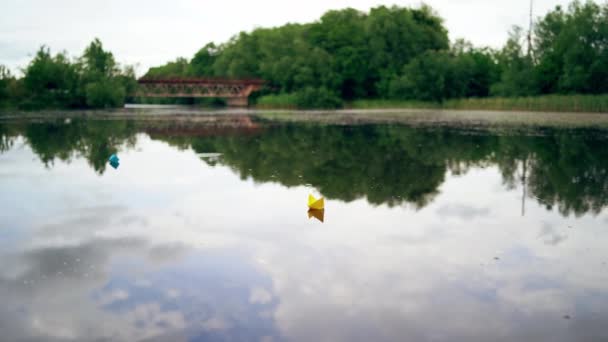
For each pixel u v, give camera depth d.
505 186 10.46
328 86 73.56
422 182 10.89
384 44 74.62
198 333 4.16
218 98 90.00
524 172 12.23
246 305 4.65
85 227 7.11
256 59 87.75
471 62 67.75
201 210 8.17
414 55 74.69
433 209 8.38
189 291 4.96
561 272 5.47
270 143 18.86
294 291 4.96
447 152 16.17
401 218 7.77
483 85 69.69
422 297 4.83
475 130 25.28
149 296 4.85
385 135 22.52
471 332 4.18
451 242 6.52
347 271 5.47
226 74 91.81
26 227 7.11
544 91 59.31
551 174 11.93
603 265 5.68
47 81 55.47
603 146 17.48
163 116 40.78
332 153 15.87
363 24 78.69
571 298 4.81
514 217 7.85
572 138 20.41
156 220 7.53
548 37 61.72
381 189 10.12
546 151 16.27
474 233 6.94
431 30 76.94
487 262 5.78
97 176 11.41
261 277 5.30
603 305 4.66
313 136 21.98
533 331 4.19
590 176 11.60
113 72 62.50
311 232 6.95
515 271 5.50
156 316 4.45
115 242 6.45
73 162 13.60
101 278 5.28
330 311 4.54
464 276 5.35
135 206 8.44
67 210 8.12
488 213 8.11
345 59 74.31
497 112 52.75
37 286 5.07
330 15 85.62
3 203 8.62
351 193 9.67
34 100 54.41
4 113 44.09
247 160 14.16
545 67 57.84
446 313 4.51
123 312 4.53
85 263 5.70
